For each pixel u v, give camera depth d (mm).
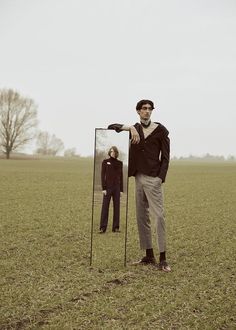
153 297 5418
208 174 45000
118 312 4895
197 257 7809
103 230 7273
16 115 90000
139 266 6934
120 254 7375
